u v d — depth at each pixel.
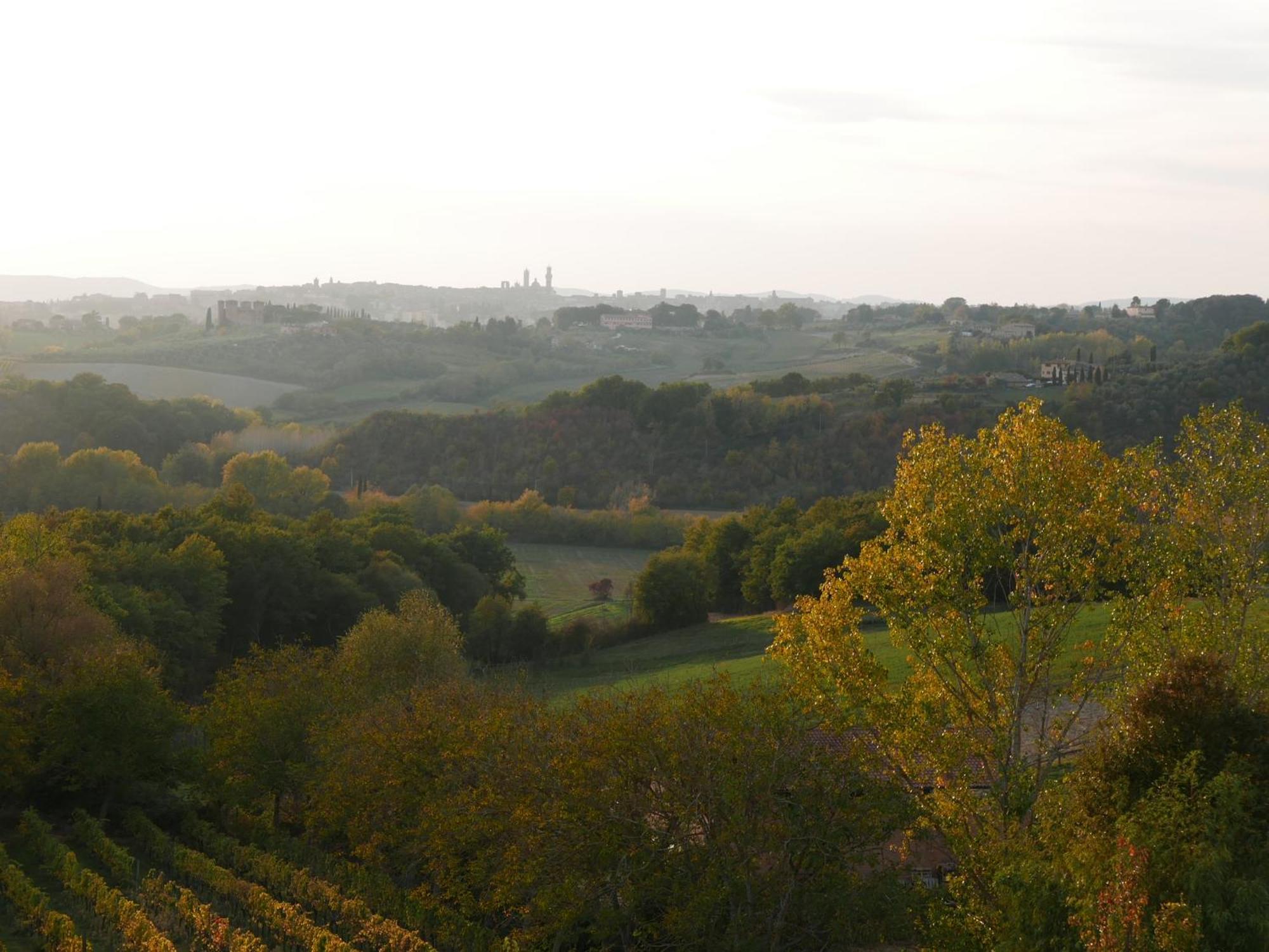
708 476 167.12
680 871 33.78
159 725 55.31
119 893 39.25
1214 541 38.12
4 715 51.25
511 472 173.75
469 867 38.06
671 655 98.00
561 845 34.22
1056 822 28.42
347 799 45.31
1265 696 32.78
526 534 148.38
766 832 33.41
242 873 47.56
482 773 38.91
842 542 105.31
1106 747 29.75
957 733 33.91
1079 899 24.09
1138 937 21.97
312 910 42.69
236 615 98.25
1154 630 35.09
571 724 38.62
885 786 33.94
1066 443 34.97
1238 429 38.91
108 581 83.94
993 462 35.22
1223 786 24.41
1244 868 23.70
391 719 46.81
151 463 175.62
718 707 34.47
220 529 100.06
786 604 114.62
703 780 33.50
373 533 117.38
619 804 34.00
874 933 33.38
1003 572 41.25
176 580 88.56
